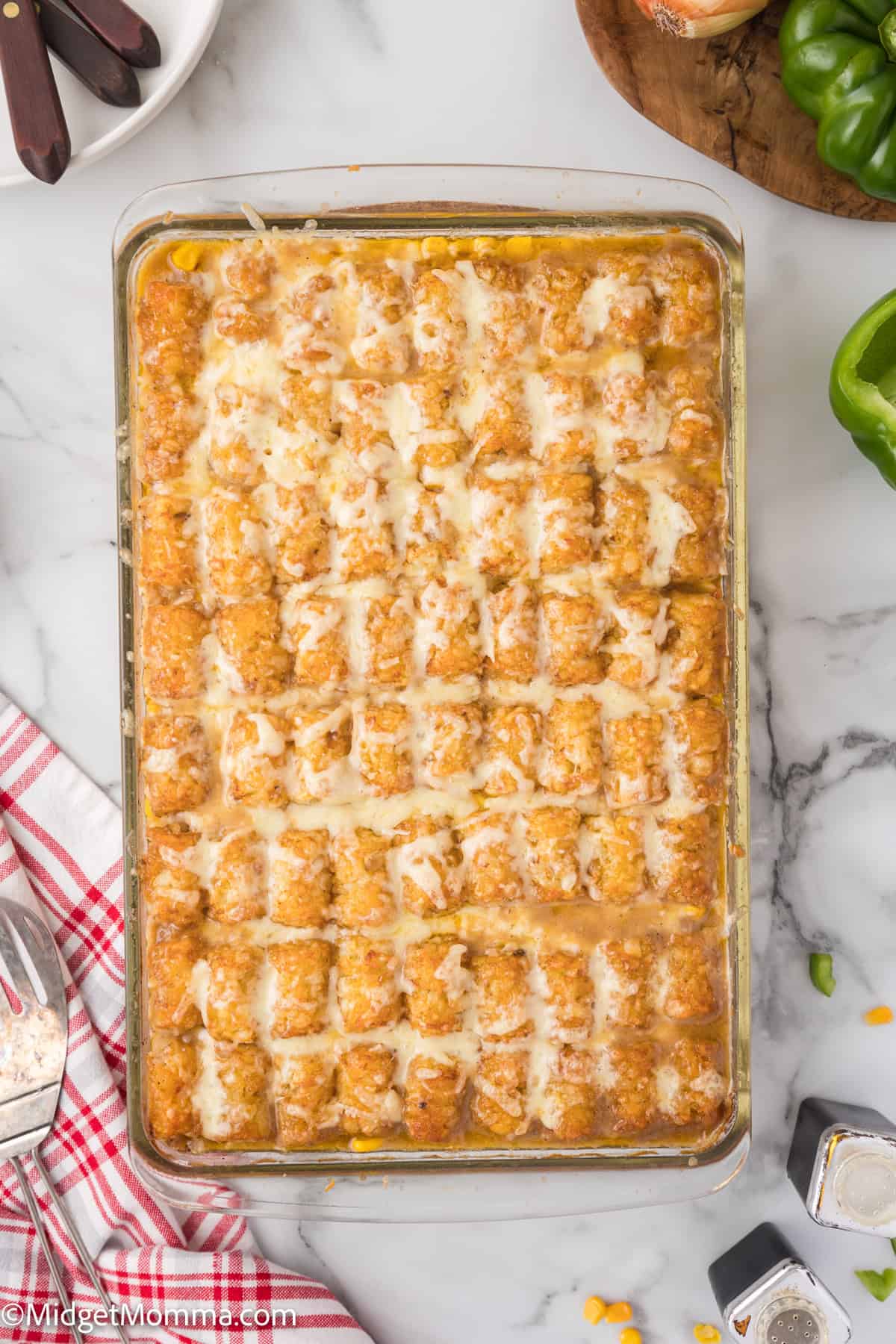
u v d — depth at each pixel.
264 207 0.70
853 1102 0.77
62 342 0.76
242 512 0.68
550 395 0.69
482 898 0.69
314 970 0.69
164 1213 0.75
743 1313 0.72
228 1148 0.69
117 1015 0.76
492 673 0.69
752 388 0.76
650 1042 0.69
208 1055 0.69
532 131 0.76
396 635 0.68
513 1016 0.69
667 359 0.70
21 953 0.75
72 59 0.72
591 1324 0.76
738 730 0.69
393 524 0.69
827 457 0.76
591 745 0.69
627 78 0.74
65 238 0.76
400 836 0.69
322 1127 0.69
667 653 0.69
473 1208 0.70
